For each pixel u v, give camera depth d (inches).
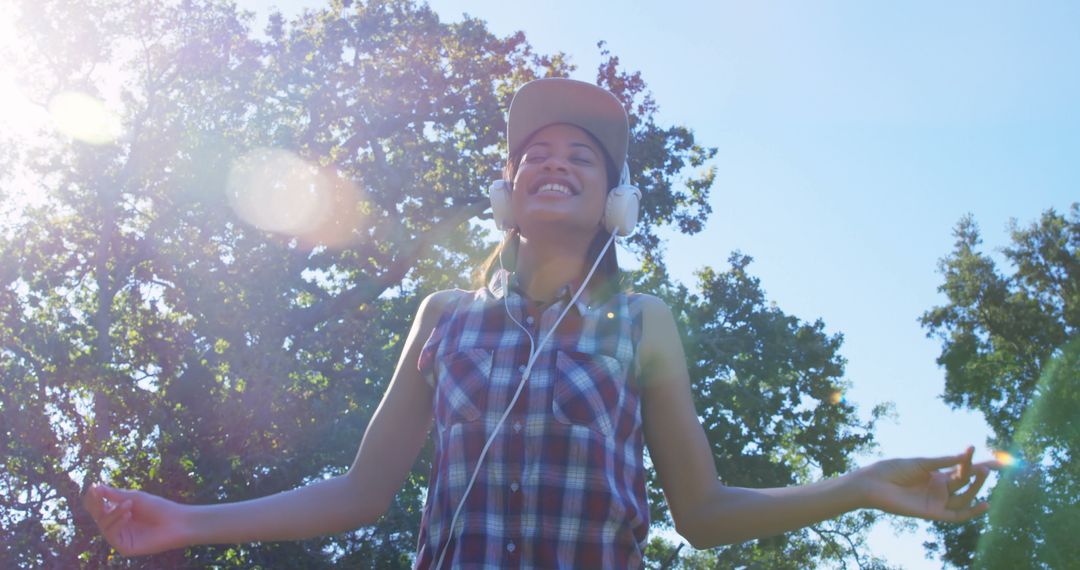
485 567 83.7
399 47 922.1
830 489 86.7
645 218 911.7
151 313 759.7
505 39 929.5
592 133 103.7
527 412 87.4
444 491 88.4
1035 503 1299.2
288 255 820.6
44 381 668.1
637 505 87.6
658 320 96.5
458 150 925.8
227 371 727.1
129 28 822.5
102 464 644.1
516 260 104.1
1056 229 1445.6
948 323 1483.8
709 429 949.2
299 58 890.1
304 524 94.9
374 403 787.4
